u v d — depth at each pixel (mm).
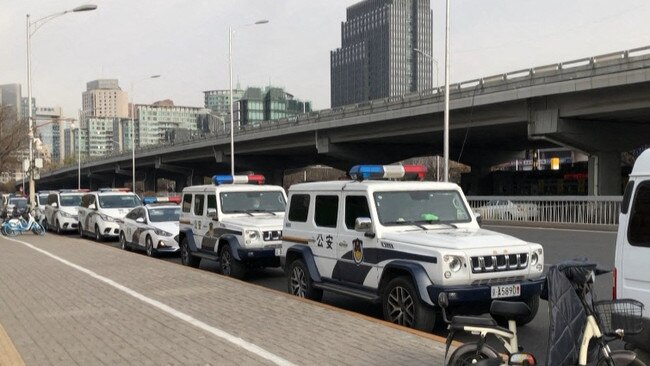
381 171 9234
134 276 12297
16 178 111188
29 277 12508
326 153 53406
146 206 19016
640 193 6094
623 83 29391
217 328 7664
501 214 29203
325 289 9352
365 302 10328
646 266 5930
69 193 29297
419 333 7184
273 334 7305
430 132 43719
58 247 18844
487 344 5180
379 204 8594
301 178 119812
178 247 17484
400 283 7871
